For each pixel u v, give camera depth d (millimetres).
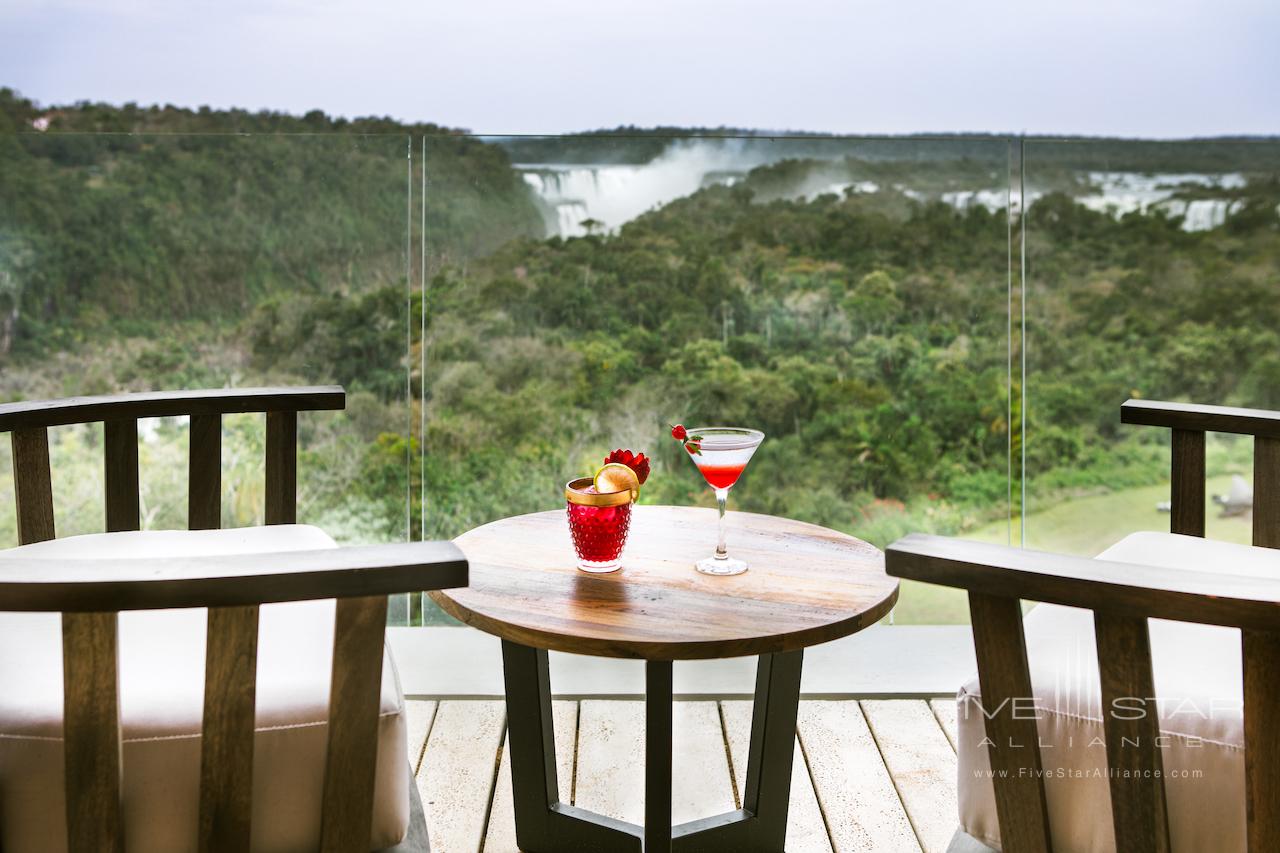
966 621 3055
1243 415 1728
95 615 1021
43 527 1763
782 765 1610
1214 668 1247
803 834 1728
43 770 1110
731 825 1585
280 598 1032
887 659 2406
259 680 1226
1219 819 1102
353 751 1131
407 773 1278
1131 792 1063
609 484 1531
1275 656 977
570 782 1896
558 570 1546
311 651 1303
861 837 1718
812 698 2244
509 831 1725
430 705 2221
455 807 1800
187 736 1133
